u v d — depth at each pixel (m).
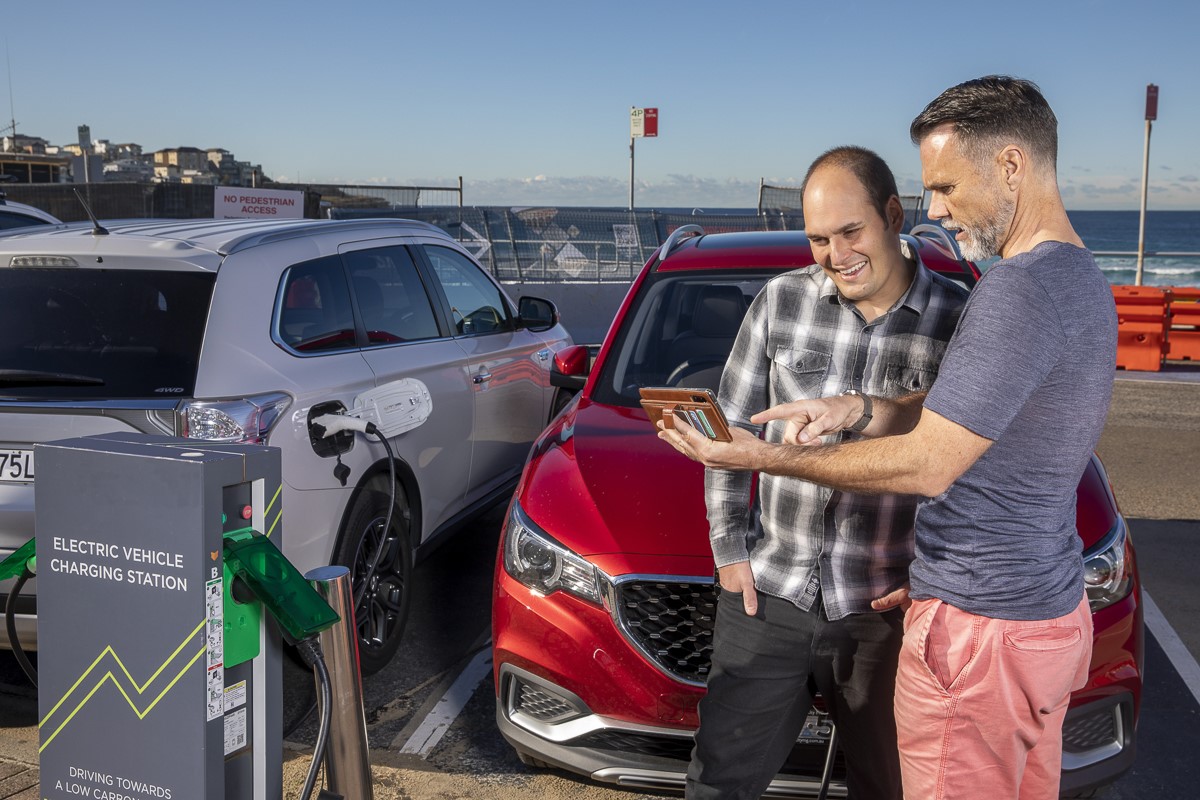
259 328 3.42
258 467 1.89
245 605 1.92
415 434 4.12
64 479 1.89
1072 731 2.61
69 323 3.28
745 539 2.23
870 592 2.11
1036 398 1.67
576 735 2.75
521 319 5.34
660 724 2.66
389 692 3.79
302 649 1.96
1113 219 163.75
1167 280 52.81
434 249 4.83
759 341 2.26
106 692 1.92
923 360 2.12
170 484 1.80
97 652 1.91
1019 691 1.77
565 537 2.80
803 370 2.18
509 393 5.11
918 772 1.88
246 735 1.98
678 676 2.64
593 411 3.60
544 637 2.76
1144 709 3.73
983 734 1.80
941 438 1.65
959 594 1.77
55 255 3.34
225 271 3.42
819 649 2.15
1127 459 7.61
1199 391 10.80
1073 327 1.64
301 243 3.83
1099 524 2.80
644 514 2.82
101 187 14.73
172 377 3.17
